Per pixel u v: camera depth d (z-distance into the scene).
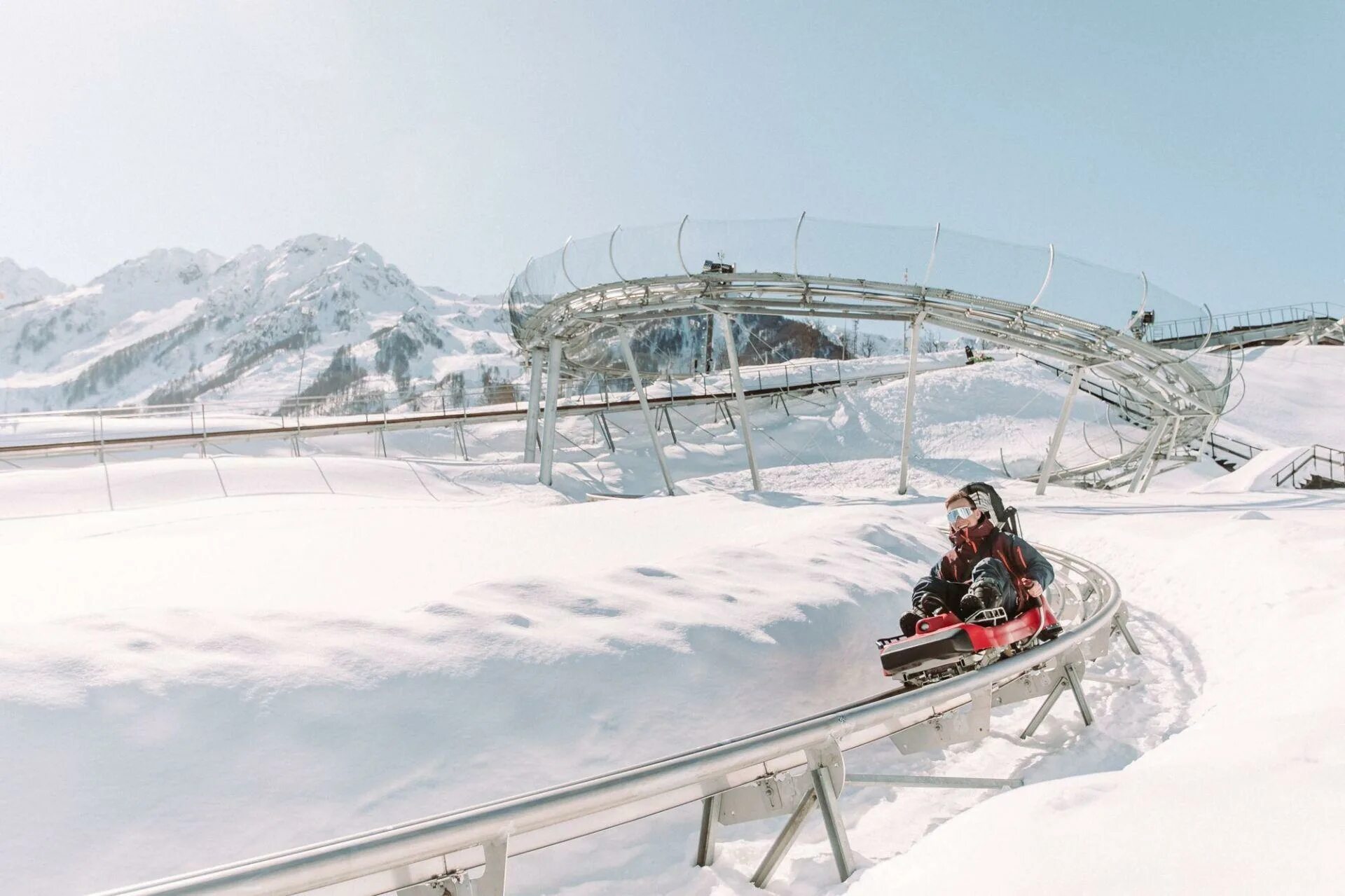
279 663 4.27
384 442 47.38
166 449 42.31
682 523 16.58
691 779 3.15
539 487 32.88
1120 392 42.03
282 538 14.84
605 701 4.80
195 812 3.49
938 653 5.05
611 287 24.81
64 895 3.08
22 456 38.12
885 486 35.38
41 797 3.29
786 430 49.84
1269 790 2.34
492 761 4.22
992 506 6.17
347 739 3.99
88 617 4.50
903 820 4.25
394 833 2.45
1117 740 5.21
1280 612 7.05
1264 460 30.94
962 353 71.31
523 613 5.38
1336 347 75.44
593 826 3.13
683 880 3.74
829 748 3.69
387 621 4.97
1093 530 14.70
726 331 25.97
